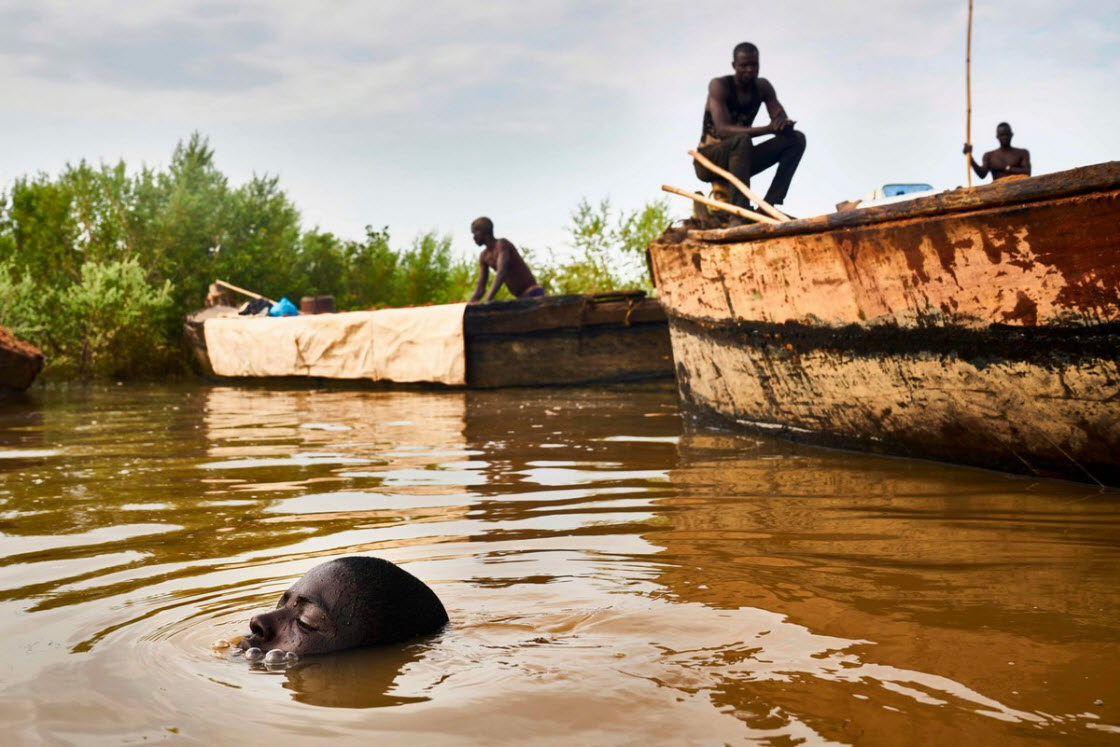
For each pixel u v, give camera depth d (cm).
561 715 212
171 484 576
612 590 321
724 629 275
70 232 2122
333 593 267
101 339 1838
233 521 458
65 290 1992
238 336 1656
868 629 275
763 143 864
